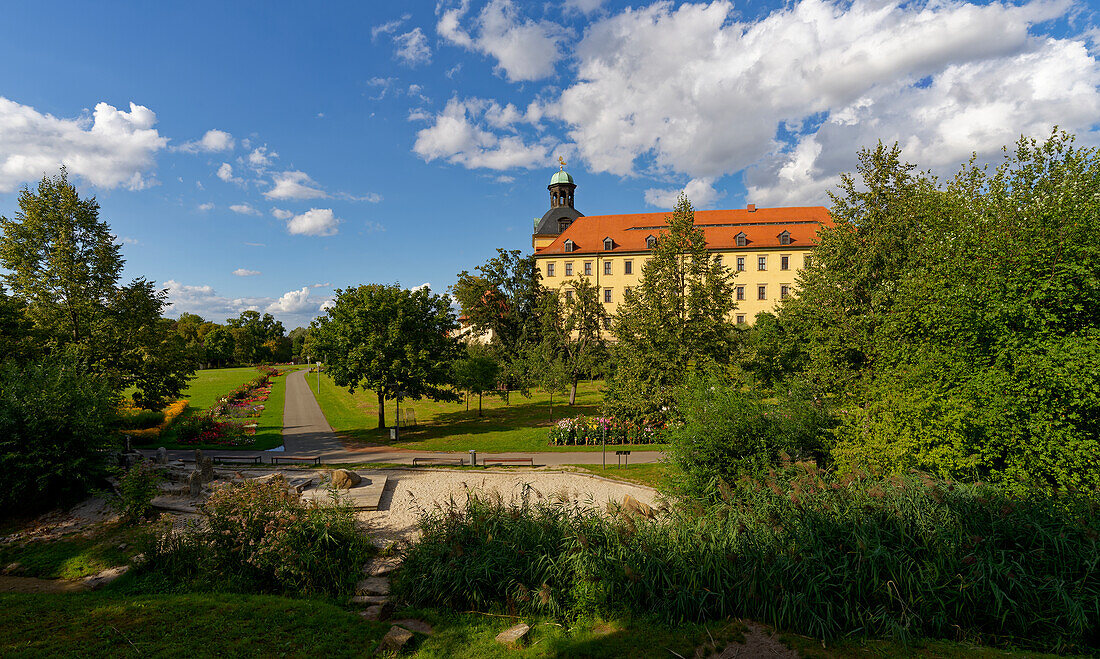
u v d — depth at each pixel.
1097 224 9.80
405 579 8.94
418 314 30.36
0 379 16.27
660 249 23.28
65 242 24.27
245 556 9.63
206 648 6.72
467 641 6.97
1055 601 6.49
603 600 7.53
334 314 30.34
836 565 7.12
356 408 42.09
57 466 15.04
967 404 9.55
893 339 13.03
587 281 43.34
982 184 12.62
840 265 16.06
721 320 22.97
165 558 10.16
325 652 6.75
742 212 68.50
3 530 14.38
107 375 22.84
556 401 43.72
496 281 58.50
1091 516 7.66
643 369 22.33
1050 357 9.12
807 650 6.14
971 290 10.35
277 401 46.94
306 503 11.34
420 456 23.72
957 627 6.47
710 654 6.16
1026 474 9.02
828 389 15.02
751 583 7.00
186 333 106.81
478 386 36.81
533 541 8.98
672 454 12.87
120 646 6.77
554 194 79.69
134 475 14.59
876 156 16.30
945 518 7.54
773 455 11.89
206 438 27.52
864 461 10.86
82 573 11.35
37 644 6.81
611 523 9.44
